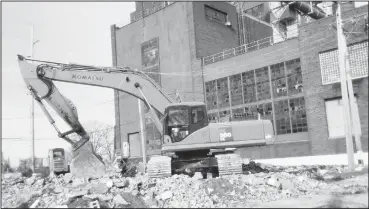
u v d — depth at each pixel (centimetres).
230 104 3728
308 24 2259
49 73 1750
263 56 3512
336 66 1297
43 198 1346
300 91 3228
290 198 1194
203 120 1705
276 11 4344
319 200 955
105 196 1291
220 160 1678
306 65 2169
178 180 1478
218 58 4147
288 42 3328
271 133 1705
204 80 3966
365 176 848
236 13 4738
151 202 1267
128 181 1477
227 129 1684
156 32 4441
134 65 4634
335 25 1405
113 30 4869
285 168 2091
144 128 4356
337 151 1166
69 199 1260
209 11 4353
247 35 4769
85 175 1733
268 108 3441
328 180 1062
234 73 3722
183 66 4153
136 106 4531
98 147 5512
